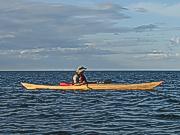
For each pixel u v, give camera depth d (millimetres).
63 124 23125
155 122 24016
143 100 41500
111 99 42531
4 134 19625
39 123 23484
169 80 105750
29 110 31203
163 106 34844
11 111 30422
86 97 45031
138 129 21375
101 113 29172
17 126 22203
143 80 100688
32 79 113438
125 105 35875
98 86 49406
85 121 24531
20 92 54375
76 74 50969
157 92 54312
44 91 55406
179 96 47469
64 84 52344
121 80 99875
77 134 19750
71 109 32094
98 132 20359
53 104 36750
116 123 23688
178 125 22703
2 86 72062
